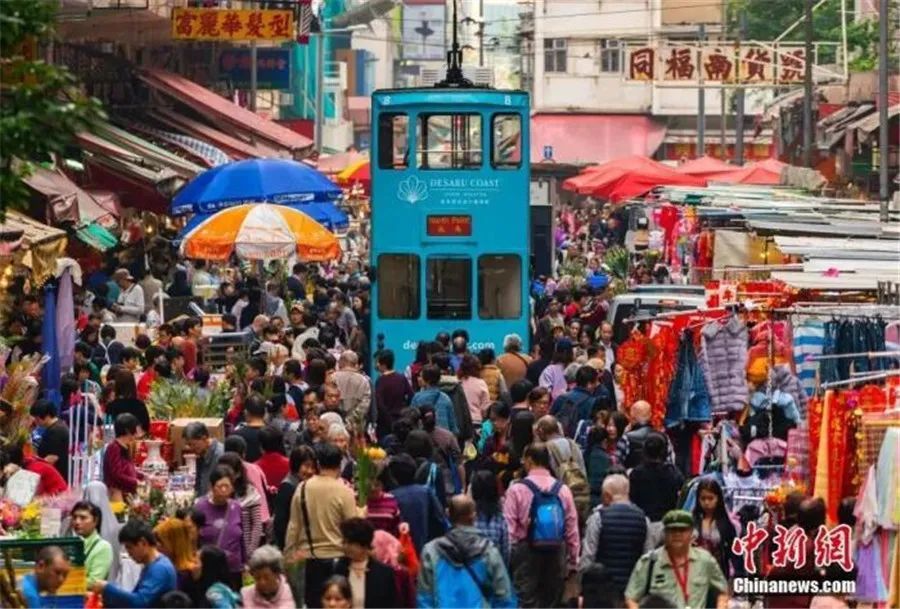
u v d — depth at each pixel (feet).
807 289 116.37
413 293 163.12
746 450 100.22
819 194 227.61
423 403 116.57
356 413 119.55
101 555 79.20
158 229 212.64
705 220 180.75
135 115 233.96
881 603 85.35
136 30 220.02
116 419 98.58
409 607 75.72
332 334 153.79
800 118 297.33
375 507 87.10
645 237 260.62
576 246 270.05
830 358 97.45
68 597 73.97
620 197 258.57
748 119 433.07
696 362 110.73
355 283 205.87
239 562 84.17
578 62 444.14
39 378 126.11
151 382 120.78
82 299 158.30
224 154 224.74
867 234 147.74
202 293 176.96
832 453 90.27
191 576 74.84
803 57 286.87
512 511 87.10
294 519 81.41
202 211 176.14
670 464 93.66
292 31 218.59
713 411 110.32
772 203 192.24
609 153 434.30
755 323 110.52
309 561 80.89
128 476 93.91
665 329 115.24
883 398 90.43
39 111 66.33
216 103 240.12
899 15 293.23
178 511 85.76
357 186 288.30
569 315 177.06
